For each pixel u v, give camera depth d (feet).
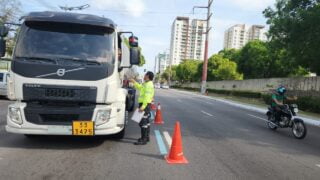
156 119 49.57
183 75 376.07
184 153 29.96
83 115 27.94
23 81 27.68
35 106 27.78
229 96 187.42
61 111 27.68
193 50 405.59
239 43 348.79
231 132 44.68
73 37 29.09
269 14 98.22
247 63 217.36
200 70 295.69
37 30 29.04
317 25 79.66
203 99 141.38
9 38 120.47
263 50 195.62
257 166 26.81
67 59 28.27
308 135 48.47
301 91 115.03
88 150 29.25
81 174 22.50
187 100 121.60
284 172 25.48
